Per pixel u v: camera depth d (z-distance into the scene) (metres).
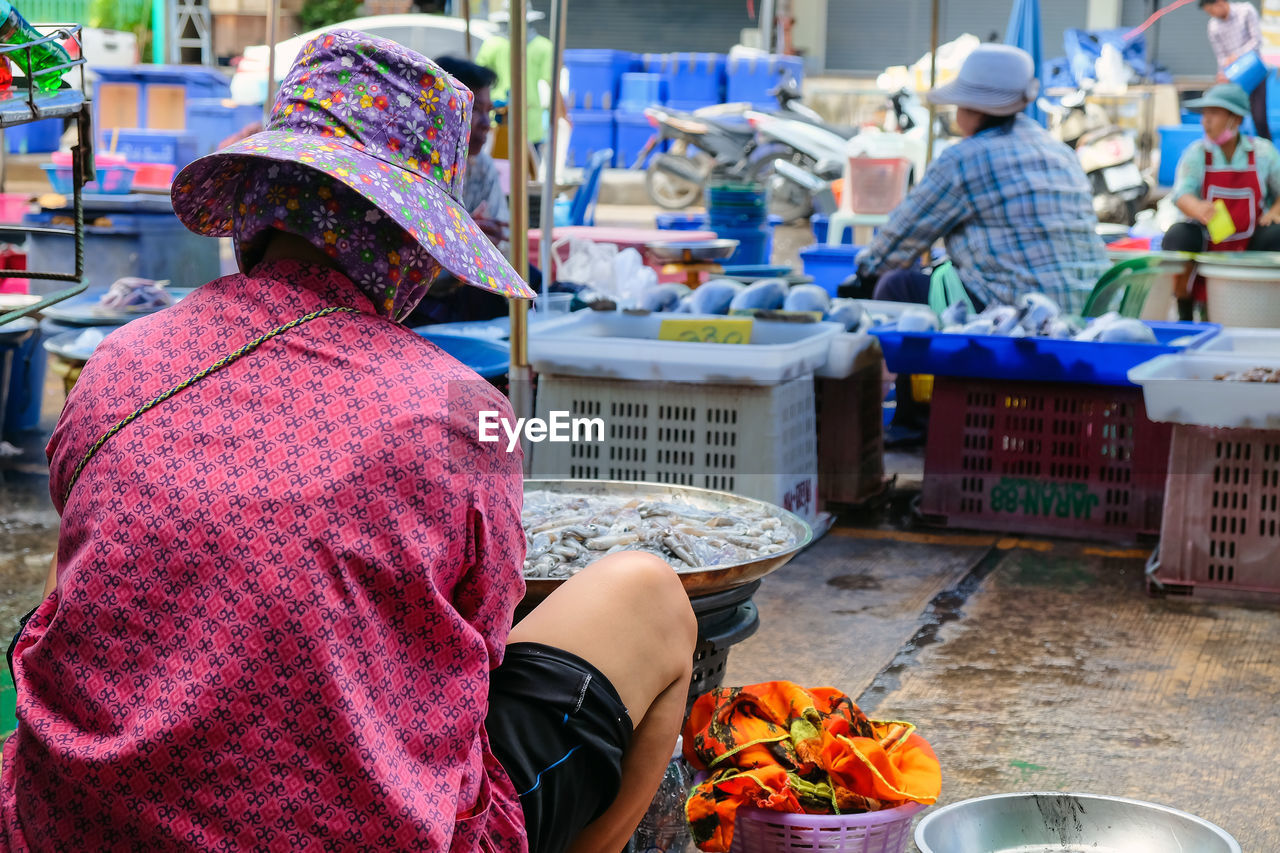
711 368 3.55
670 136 9.62
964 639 3.21
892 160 7.86
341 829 1.27
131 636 1.27
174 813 1.25
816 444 4.22
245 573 1.25
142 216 5.55
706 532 2.33
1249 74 6.97
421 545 1.31
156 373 1.33
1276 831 2.25
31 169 8.40
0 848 1.33
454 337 3.90
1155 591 3.57
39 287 5.19
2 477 4.43
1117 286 4.88
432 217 1.37
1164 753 2.56
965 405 4.17
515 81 3.29
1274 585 3.46
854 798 1.95
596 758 1.56
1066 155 4.63
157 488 1.27
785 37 14.98
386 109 1.40
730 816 1.91
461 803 1.37
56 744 1.27
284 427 1.29
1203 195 6.18
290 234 1.39
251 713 1.25
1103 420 4.02
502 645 1.43
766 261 7.55
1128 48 11.29
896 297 5.20
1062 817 1.99
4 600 3.22
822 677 2.95
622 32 17.03
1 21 2.06
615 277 5.35
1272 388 3.33
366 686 1.29
